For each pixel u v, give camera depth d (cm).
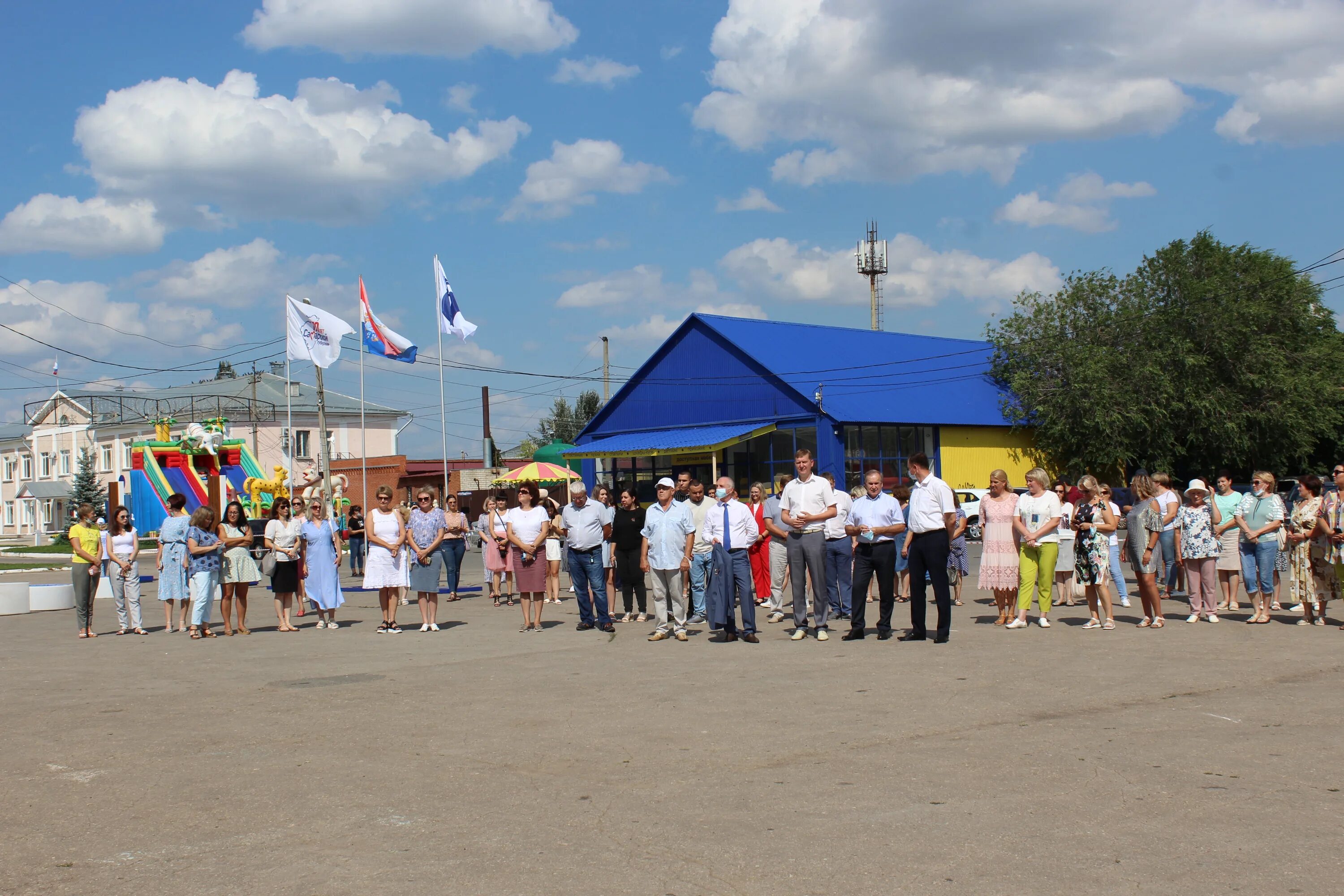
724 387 4081
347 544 3008
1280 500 1323
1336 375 4284
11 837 555
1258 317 4125
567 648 1259
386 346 3453
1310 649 1107
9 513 7688
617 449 3966
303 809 596
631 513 1557
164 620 1823
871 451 3797
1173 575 1666
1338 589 1300
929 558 1212
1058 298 4312
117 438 6612
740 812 572
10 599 2045
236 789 640
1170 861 484
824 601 1275
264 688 1011
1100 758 666
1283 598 1678
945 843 514
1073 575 1608
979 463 4162
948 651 1138
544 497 1933
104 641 1494
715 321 4147
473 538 2852
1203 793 588
